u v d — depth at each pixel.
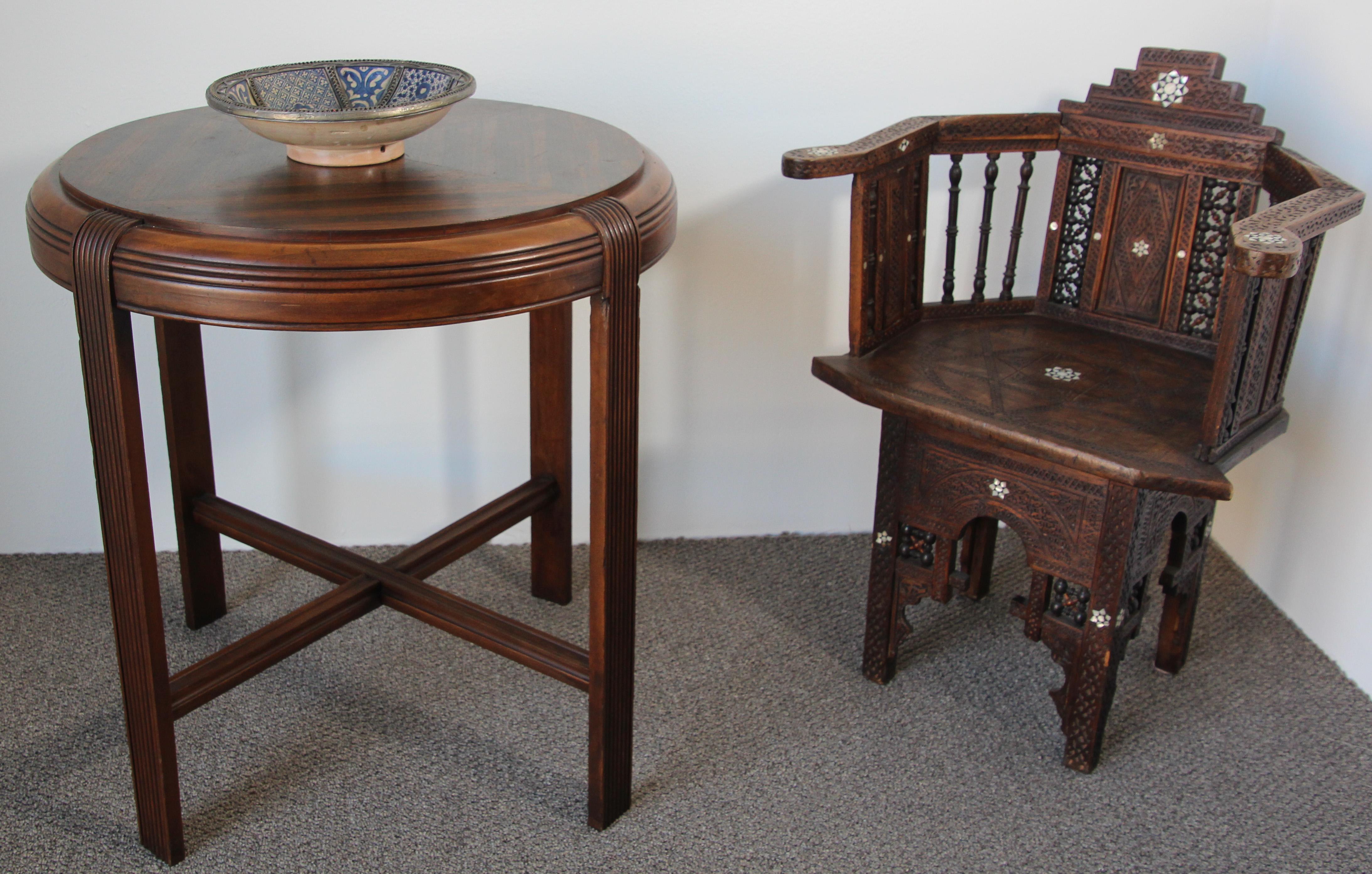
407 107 1.48
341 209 1.38
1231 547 2.44
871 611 2.00
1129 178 2.01
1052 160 2.29
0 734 1.87
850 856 1.68
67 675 2.01
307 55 2.06
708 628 2.18
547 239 1.38
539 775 1.82
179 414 1.99
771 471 2.46
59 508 2.34
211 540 2.12
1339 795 1.82
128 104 2.06
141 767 1.61
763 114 2.18
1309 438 2.18
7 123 2.04
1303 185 1.76
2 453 2.28
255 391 2.26
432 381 2.29
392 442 2.33
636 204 1.50
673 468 2.44
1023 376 1.89
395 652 2.09
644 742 1.89
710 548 2.45
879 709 1.98
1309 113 2.15
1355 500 2.06
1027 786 1.82
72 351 2.21
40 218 1.43
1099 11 2.19
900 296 2.00
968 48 2.18
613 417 1.51
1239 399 1.64
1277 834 1.74
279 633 1.73
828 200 2.25
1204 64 1.92
